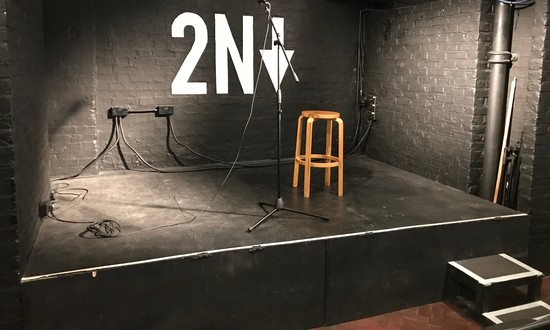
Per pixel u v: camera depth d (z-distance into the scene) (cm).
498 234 324
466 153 395
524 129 345
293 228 299
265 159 518
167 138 475
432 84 432
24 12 273
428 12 432
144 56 452
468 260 313
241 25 479
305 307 281
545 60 327
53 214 328
